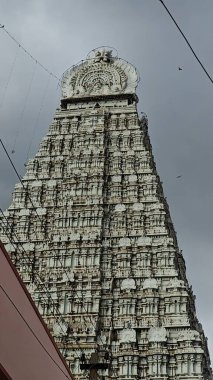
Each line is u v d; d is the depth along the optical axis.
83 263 62.22
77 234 64.38
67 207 67.56
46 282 61.34
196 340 55.41
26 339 24.69
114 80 81.50
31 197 69.62
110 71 82.19
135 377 54.06
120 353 55.56
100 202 67.31
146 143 80.06
